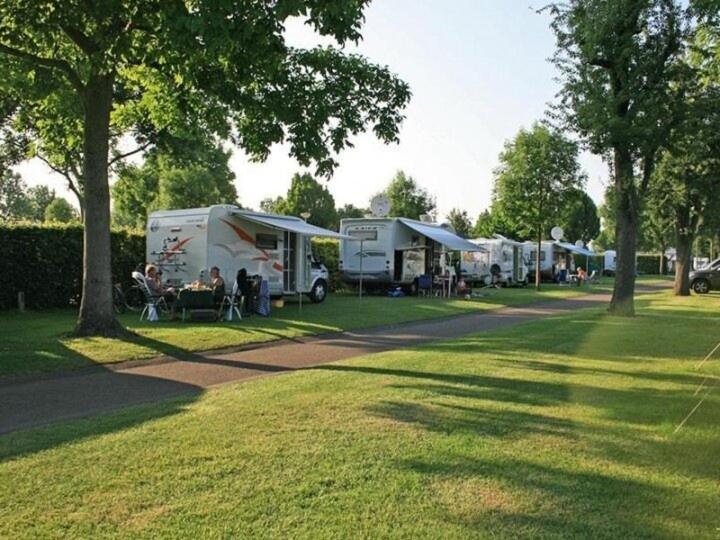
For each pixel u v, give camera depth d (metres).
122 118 16.08
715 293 30.58
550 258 45.03
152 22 10.02
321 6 8.92
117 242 20.47
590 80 15.61
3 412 6.81
